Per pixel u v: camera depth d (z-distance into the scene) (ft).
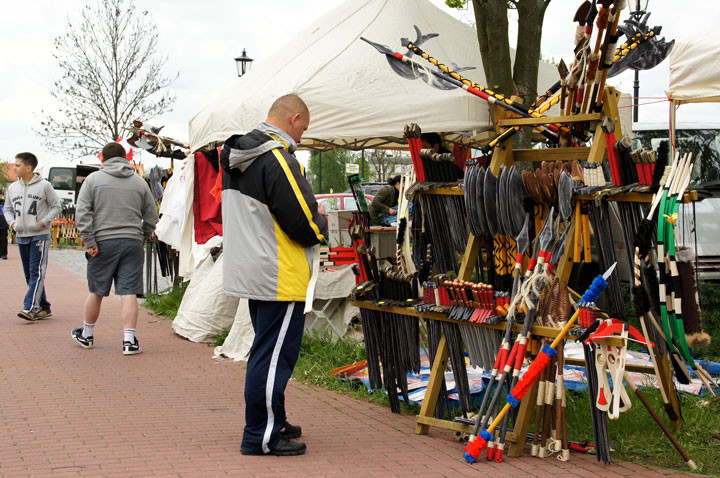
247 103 23.62
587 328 12.75
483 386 17.30
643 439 14.61
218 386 19.83
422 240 16.29
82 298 39.63
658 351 14.52
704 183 29.37
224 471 12.80
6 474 12.47
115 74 86.94
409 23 23.97
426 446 14.61
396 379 17.26
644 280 13.38
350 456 13.87
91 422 15.96
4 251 68.95
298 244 13.79
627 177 13.60
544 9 23.47
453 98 21.16
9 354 23.65
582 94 14.56
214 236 28.43
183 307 28.09
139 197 24.47
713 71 22.82
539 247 14.42
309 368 21.48
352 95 21.63
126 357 23.62
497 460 13.50
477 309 14.75
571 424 15.60
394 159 91.15
